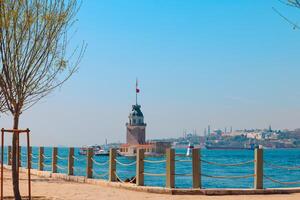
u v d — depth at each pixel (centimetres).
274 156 19725
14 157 1590
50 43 1545
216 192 1975
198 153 2030
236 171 6850
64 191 2083
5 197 1775
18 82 1520
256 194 1997
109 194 1969
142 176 2188
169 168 2041
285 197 1873
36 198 1802
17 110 1550
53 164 3078
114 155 2444
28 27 1500
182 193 1980
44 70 1562
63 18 1560
